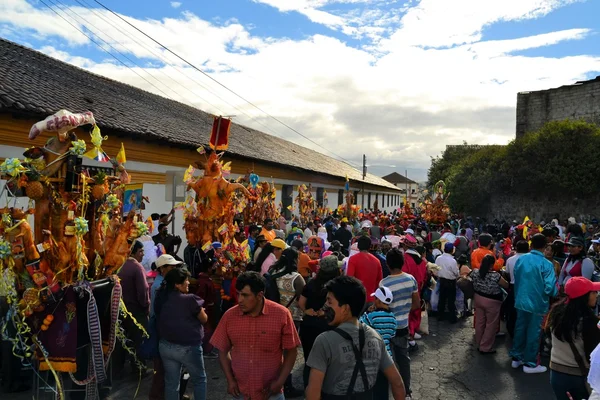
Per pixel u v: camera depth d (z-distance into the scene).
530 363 6.50
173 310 4.53
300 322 5.83
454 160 49.22
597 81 29.59
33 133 4.15
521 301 6.44
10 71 8.66
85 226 4.19
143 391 5.63
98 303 4.59
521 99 33.25
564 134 25.28
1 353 5.52
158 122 12.08
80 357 4.52
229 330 3.78
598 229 15.77
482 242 8.45
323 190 26.83
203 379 4.66
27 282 4.16
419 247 8.80
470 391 5.88
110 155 9.34
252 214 12.57
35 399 4.61
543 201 26.45
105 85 13.78
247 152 15.42
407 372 5.16
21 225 4.04
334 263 5.00
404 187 88.00
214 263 7.35
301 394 5.56
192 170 8.71
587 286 3.92
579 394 3.95
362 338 3.04
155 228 8.94
